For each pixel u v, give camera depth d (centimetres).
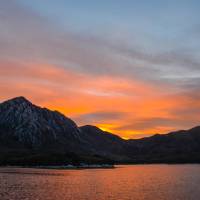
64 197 8138
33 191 9200
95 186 11369
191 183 13112
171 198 8194
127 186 11600
